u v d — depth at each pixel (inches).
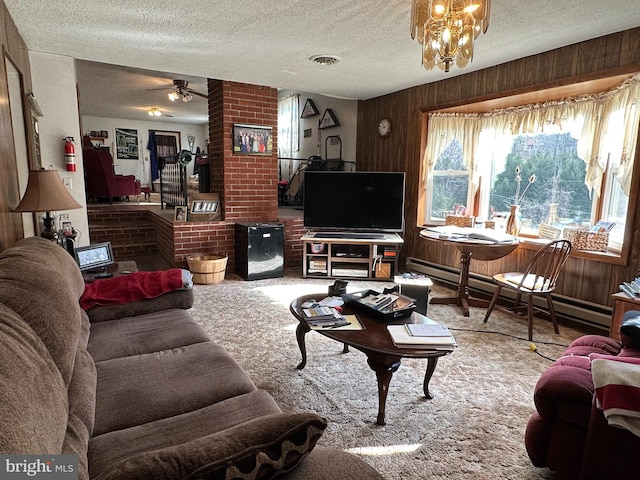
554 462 61.7
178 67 156.6
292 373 98.5
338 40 123.7
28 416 30.6
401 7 100.3
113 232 237.3
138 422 54.0
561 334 126.9
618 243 129.3
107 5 99.9
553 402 61.6
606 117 133.2
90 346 75.1
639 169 114.9
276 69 157.9
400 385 93.9
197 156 321.7
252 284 176.1
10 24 104.4
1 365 32.4
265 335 121.0
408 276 120.0
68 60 146.7
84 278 104.5
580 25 109.7
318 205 188.2
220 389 61.9
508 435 76.5
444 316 142.3
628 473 53.6
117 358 71.3
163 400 58.4
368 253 186.2
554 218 154.2
